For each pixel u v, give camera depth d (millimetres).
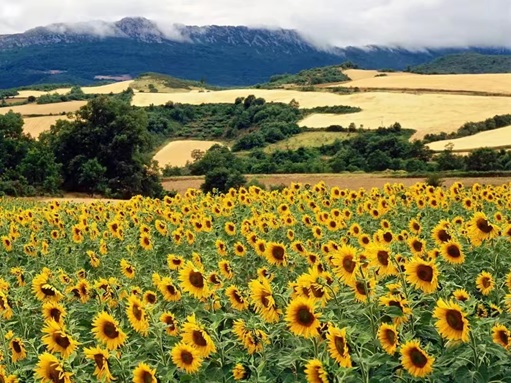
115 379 5480
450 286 6402
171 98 151875
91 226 12961
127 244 11477
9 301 7246
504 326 5363
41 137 70375
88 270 10891
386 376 5074
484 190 16969
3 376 5836
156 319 6012
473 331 5039
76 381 5359
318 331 5375
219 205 16312
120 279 8961
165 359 5777
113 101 69312
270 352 5746
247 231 11453
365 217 14039
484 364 4973
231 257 9836
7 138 65625
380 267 6074
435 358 5316
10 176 60844
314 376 4730
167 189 67688
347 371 4621
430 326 5785
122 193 66500
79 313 7574
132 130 67562
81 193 65375
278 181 58031
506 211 15164
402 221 13336
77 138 67562
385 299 5750
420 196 15203
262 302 5914
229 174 55281
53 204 18578
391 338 5223
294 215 14172
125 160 67500
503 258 7820
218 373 5496
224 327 6641
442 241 8180
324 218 12359
